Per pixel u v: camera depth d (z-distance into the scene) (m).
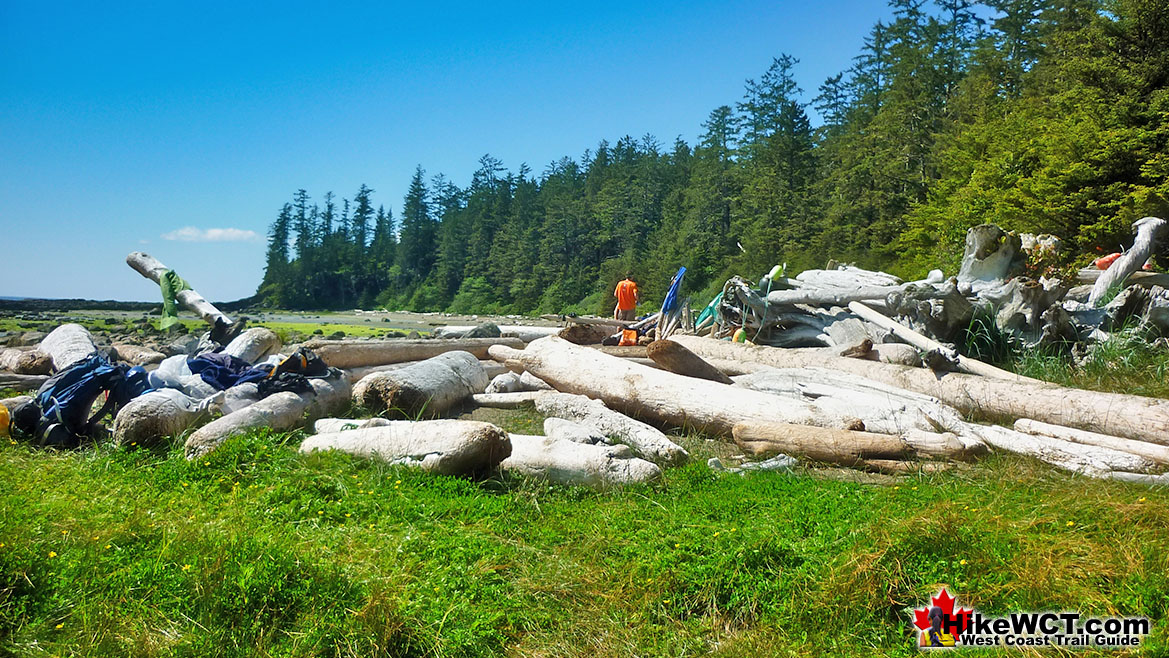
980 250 12.45
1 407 7.39
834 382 8.81
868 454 7.00
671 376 8.88
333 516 5.48
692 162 84.88
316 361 8.98
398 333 22.08
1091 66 25.56
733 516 5.55
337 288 112.81
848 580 4.46
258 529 5.07
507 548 5.07
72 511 5.18
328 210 121.38
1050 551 4.69
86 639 3.90
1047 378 9.59
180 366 9.14
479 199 107.69
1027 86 42.09
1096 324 10.79
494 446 6.44
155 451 7.11
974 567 4.56
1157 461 6.54
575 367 9.61
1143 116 23.67
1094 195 23.59
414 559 4.82
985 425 7.91
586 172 110.00
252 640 4.00
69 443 7.44
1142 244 12.99
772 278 12.82
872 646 4.18
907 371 9.22
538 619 4.41
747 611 4.48
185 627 4.06
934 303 10.66
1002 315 10.91
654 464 6.47
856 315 11.90
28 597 4.13
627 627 4.37
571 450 6.52
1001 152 30.42
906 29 52.56
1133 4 25.38
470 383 10.07
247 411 7.45
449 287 98.50
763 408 8.02
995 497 5.70
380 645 3.97
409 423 6.88
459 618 4.29
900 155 45.88
